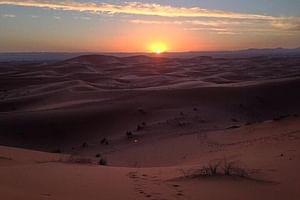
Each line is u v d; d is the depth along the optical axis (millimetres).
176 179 11938
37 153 21266
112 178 11656
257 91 67875
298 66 173000
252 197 10031
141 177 12148
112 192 9609
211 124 46500
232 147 25266
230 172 12688
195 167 14547
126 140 39469
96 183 10594
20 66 199500
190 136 34500
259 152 19688
